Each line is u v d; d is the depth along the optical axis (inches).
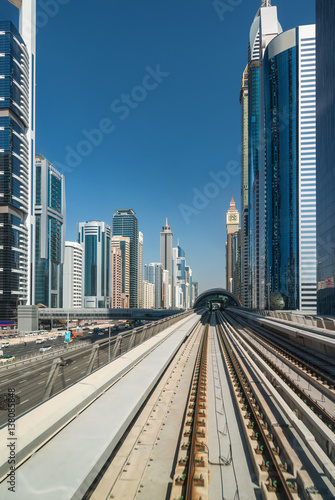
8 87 4173.2
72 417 240.1
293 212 4256.9
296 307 4082.2
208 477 251.1
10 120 4217.5
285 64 4483.3
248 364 649.6
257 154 6884.8
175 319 1245.1
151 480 239.1
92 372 353.4
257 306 5974.4
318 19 2411.4
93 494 213.5
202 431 310.0
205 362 671.8
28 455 183.6
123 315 3715.6
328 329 749.3
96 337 2785.4
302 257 4128.9
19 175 4399.6
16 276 4210.1
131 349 538.6
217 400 440.5
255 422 344.5
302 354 714.8
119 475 238.7
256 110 6934.1
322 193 2317.9
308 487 221.9
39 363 249.9
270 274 4424.2
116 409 262.5
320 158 2372.0
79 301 6643.7
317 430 311.0
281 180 4397.1
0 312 3966.5
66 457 185.9
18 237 4315.9
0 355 1533.0
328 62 2202.3
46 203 5398.6
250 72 7111.2
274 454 271.1
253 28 7071.9
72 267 6417.3
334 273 2094.0
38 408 239.3
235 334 1258.6
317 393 461.7
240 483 246.8
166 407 389.7
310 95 4347.9
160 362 460.8
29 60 4785.9
